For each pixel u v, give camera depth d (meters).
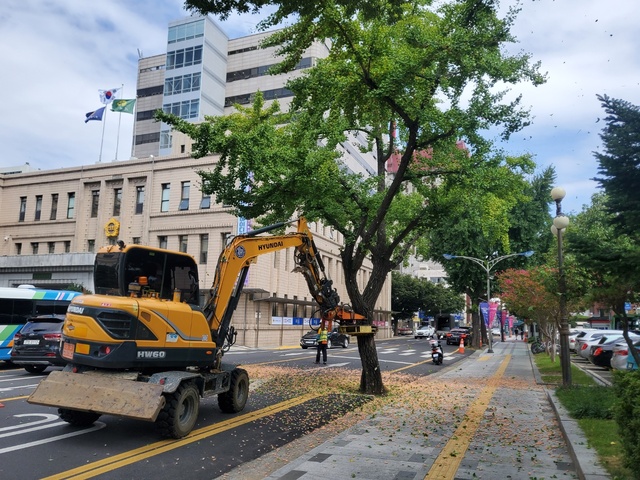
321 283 12.96
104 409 7.43
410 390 14.31
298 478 6.17
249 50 63.53
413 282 76.81
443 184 14.03
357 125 15.09
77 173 42.78
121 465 6.67
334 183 12.98
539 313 23.56
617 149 5.57
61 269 37.97
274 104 21.02
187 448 7.61
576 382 15.52
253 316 37.34
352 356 27.42
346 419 10.08
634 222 5.65
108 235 40.34
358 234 13.88
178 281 9.41
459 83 10.11
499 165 13.73
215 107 61.94
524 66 9.68
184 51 61.34
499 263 37.72
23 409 10.02
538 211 36.50
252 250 10.70
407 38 9.82
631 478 5.33
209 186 12.83
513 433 8.74
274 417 10.12
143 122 68.38
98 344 7.81
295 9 6.86
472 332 44.88
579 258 5.95
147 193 39.75
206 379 9.09
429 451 7.49
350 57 11.34
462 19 9.78
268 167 12.01
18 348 15.20
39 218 44.12
